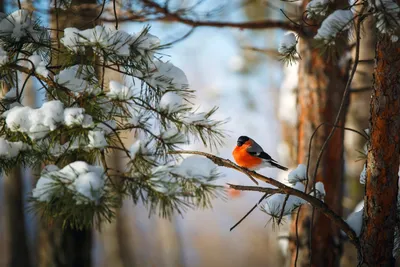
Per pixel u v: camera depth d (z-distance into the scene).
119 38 7.61
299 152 13.74
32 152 7.46
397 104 7.93
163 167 6.77
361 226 8.71
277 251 19.48
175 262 33.69
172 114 7.56
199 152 8.88
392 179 8.16
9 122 6.87
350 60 13.34
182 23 13.42
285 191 8.41
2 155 7.27
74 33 7.51
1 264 36.41
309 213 13.27
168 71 8.15
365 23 14.72
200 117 7.78
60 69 7.97
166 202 6.63
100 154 6.99
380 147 8.08
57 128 6.86
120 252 30.98
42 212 6.36
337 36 7.52
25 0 11.76
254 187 8.52
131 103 7.55
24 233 22.03
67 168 6.45
